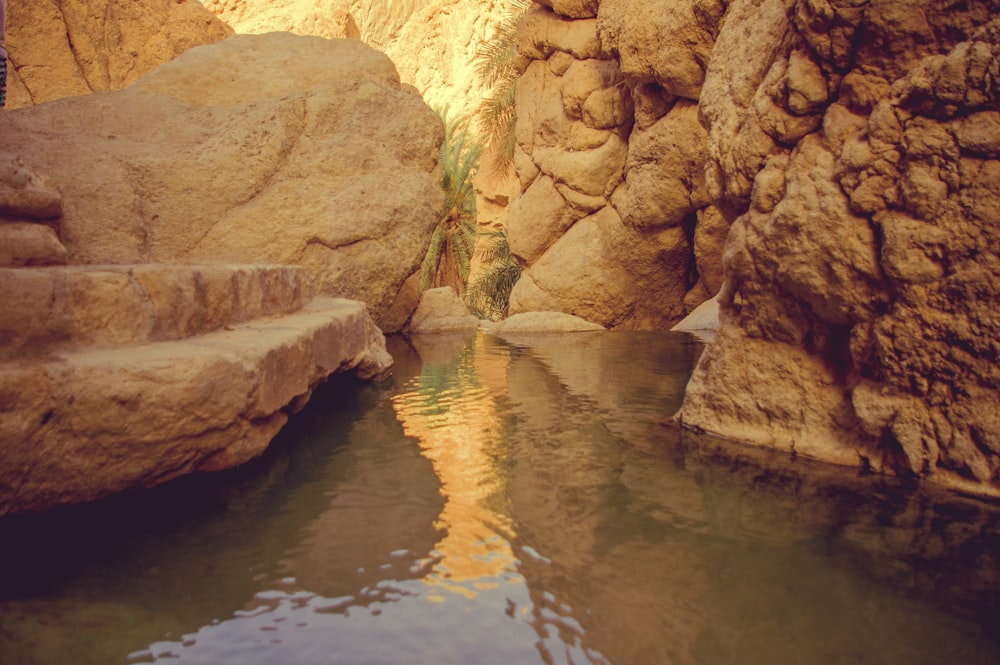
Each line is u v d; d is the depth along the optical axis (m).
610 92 13.80
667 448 4.27
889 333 3.62
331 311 6.04
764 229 4.11
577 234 14.51
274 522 3.07
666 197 12.71
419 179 9.55
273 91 9.46
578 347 9.63
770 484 3.59
